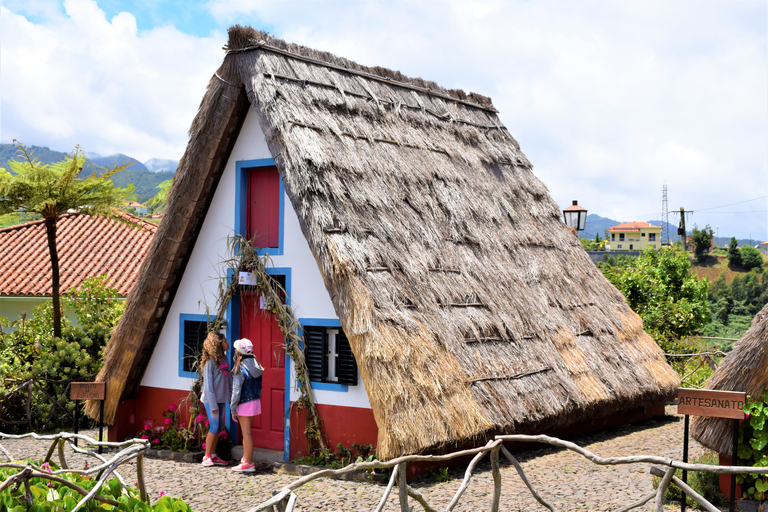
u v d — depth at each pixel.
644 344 12.10
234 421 9.66
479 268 9.96
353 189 8.96
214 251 9.87
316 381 8.86
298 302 9.09
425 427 7.47
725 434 6.78
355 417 8.53
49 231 13.23
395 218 9.30
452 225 10.19
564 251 12.46
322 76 10.20
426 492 7.35
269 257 9.39
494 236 10.90
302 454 8.88
